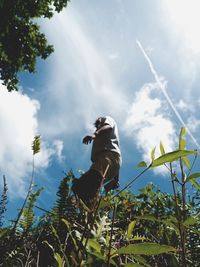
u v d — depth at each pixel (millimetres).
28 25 15484
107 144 3699
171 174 937
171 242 1185
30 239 2057
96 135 3713
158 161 855
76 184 2963
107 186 3260
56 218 2227
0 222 2064
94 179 3139
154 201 2725
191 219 872
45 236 2084
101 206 914
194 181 999
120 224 2441
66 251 1632
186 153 837
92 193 2971
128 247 760
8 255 1722
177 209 901
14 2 14586
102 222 1204
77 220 2070
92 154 3748
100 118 3982
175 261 876
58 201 2506
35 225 2240
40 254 1936
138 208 2730
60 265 993
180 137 984
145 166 887
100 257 868
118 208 2686
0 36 15023
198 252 1703
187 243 1755
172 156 842
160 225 2088
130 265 789
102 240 1127
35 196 2133
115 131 3857
